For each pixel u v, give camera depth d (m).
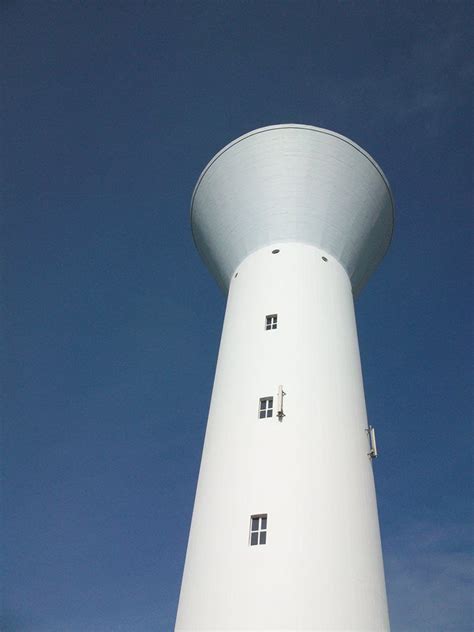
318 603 18.70
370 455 24.42
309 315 26.69
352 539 20.64
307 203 30.73
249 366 25.22
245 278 29.36
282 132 32.12
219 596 19.34
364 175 32.59
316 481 21.42
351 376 25.81
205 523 21.48
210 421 25.02
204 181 33.91
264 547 19.86
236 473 22.03
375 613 19.64
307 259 29.08
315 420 23.12
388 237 35.31
